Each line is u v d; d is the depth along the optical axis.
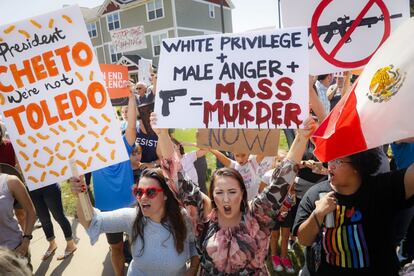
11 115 2.11
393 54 1.47
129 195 3.04
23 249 2.43
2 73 2.09
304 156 3.07
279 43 1.90
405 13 2.04
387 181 1.63
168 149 2.04
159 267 2.10
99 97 2.15
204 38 2.02
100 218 2.13
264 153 2.38
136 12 25.03
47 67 2.12
